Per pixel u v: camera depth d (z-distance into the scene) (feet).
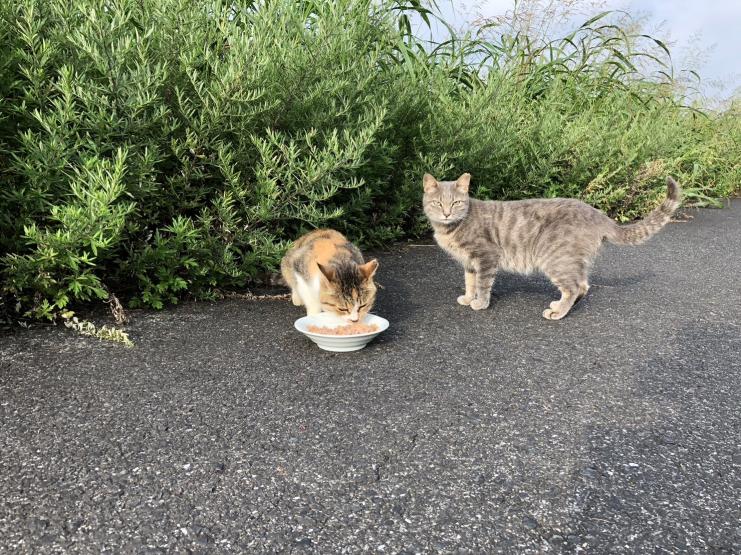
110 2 3.90
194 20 4.00
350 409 2.75
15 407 2.67
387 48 6.07
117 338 3.43
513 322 4.06
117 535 1.90
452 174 6.33
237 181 4.14
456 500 2.12
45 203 3.56
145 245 4.03
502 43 8.45
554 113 7.76
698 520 2.04
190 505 2.06
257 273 4.68
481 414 2.74
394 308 4.32
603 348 3.59
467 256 4.48
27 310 3.70
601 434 2.59
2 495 2.07
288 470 2.28
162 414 2.66
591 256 4.34
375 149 5.10
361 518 2.01
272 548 1.86
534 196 7.34
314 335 3.33
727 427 2.67
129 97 3.59
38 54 3.40
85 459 2.31
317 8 5.31
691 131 11.21
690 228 8.03
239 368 3.15
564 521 2.02
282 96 4.35
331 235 4.27
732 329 3.96
